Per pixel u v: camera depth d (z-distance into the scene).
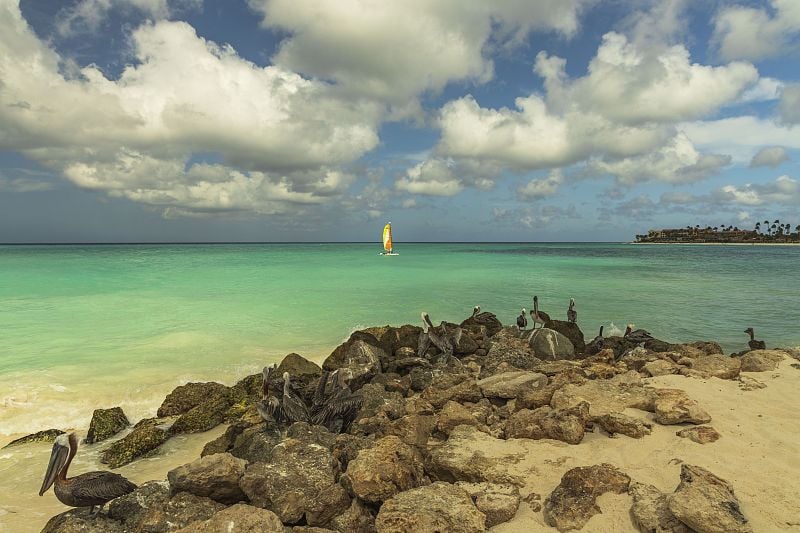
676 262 79.56
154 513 6.76
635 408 9.35
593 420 8.63
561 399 9.54
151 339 20.45
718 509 5.43
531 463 7.40
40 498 8.68
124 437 11.18
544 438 8.24
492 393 11.03
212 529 5.93
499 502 6.21
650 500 5.95
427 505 6.09
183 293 33.81
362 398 11.12
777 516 5.69
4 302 29.34
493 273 53.41
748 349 19.33
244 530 5.93
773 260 87.88
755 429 8.23
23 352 18.19
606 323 25.30
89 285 37.81
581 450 7.79
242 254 101.56
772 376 11.56
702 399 9.75
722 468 6.86
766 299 33.22
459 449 7.85
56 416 12.72
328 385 12.45
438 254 110.69
